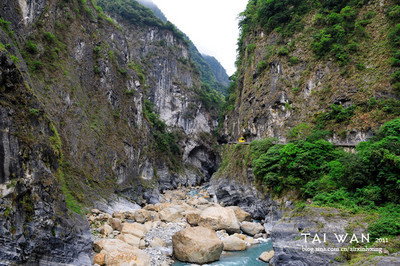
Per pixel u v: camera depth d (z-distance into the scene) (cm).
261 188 2592
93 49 3472
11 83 1041
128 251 1402
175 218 2478
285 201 2048
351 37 2978
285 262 1305
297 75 3384
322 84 3020
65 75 2697
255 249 1747
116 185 3038
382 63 2523
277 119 3375
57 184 1246
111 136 3281
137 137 3959
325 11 3438
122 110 3741
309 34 3506
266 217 2333
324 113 2761
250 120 4031
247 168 3095
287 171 2133
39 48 2512
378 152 1409
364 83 2564
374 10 2936
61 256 1105
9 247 847
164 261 1491
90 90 3209
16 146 966
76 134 2617
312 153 2009
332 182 1666
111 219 2038
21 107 1078
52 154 1279
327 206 1424
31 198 1005
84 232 1389
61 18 3036
